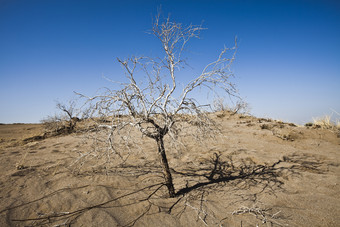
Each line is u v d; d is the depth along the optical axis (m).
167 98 3.01
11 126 20.33
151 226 2.61
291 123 10.53
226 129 9.25
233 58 2.84
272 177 4.22
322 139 7.39
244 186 3.83
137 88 2.94
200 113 3.02
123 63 2.82
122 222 2.65
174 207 3.07
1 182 3.78
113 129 2.91
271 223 2.71
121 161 5.12
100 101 2.68
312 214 2.92
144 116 2.97
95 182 3.79
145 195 3.39
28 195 3.28
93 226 2.54
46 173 4.26
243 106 13.12
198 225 2.66
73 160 5.14
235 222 2.73
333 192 3.55
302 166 4.89
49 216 2.72
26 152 6.06
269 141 7.43
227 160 5.36
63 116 10.78
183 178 4.23
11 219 2.62
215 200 3.30
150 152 5.93
